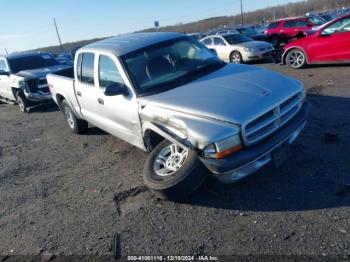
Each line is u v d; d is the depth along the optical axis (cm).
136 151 605
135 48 502
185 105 396
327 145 491
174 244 344
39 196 496
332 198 370
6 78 1174
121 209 425
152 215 400
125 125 500
